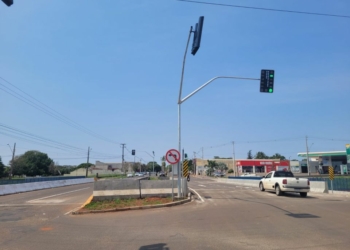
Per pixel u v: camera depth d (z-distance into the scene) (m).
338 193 24.58
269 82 18.86
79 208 14.91
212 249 7.32
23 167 95.75
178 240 8.25
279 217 11.59
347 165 80.69
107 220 11.69
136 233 9.21
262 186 25.48
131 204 15.25
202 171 120.69
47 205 17.12
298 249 7.25
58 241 8.38
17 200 20.52
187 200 17.33
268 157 149.50
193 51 15.27
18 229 10.15
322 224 10.20
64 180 42.94
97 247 7.71
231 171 106.50
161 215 12.61
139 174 108.06
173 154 16.97
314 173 90.19
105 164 152.00
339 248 7.31
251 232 9.07
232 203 16.48
